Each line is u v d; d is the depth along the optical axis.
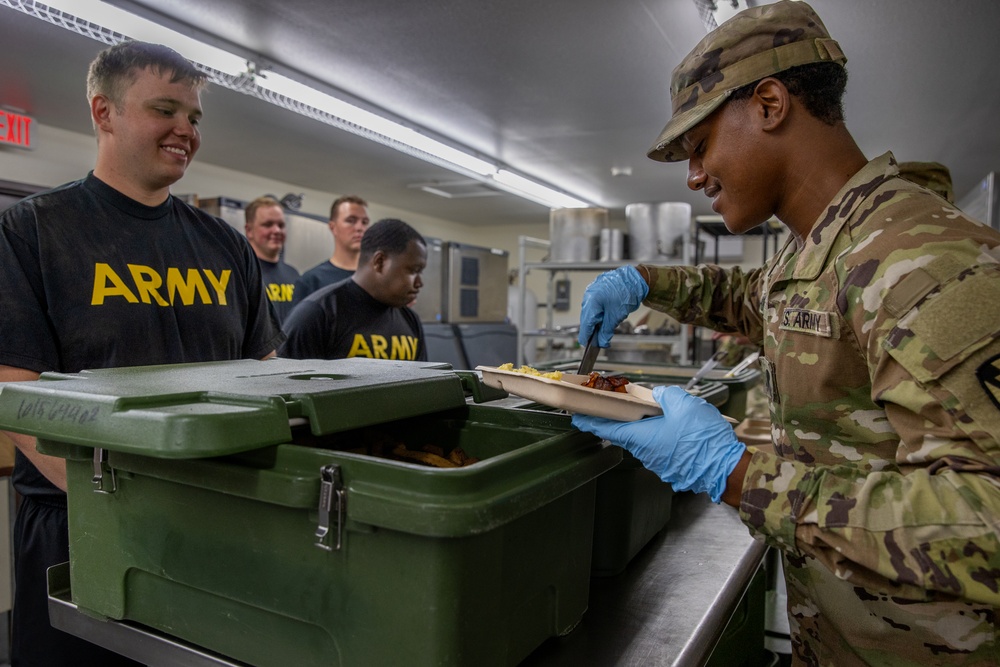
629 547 1.08
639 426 0.81
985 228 0.72
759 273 1.33
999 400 0.62
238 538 0.73
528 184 5.44
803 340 0.83
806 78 0.82
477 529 0.59
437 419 1.07
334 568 0.67
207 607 0.77
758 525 0.72
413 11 2.46
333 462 0.66
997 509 0.60
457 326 5.18
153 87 1.28
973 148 4.30
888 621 0.84
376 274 2.17
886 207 0.77
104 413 0.69
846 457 0.82
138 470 0.78
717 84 0.84
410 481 0.61
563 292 8.16
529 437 0.99
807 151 0.85
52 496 1.29
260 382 0.84
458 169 4.91
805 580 0.94
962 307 0.64
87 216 1.31
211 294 1.48
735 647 1.29
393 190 6.17
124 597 0.84
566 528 0.84
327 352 2.12
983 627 0.79
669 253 3.73
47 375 0.91
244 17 2.51
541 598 0.80
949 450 0.64
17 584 1.32
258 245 3.47
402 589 0.64
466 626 0.64
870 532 0.64
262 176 5.62
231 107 3.64
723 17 2.37
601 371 2.05
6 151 3.96
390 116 3.67
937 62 2.92
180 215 1.48
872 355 0.72
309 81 3.12
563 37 2.69
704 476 0.77
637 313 6.17
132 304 1.33
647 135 4.10
